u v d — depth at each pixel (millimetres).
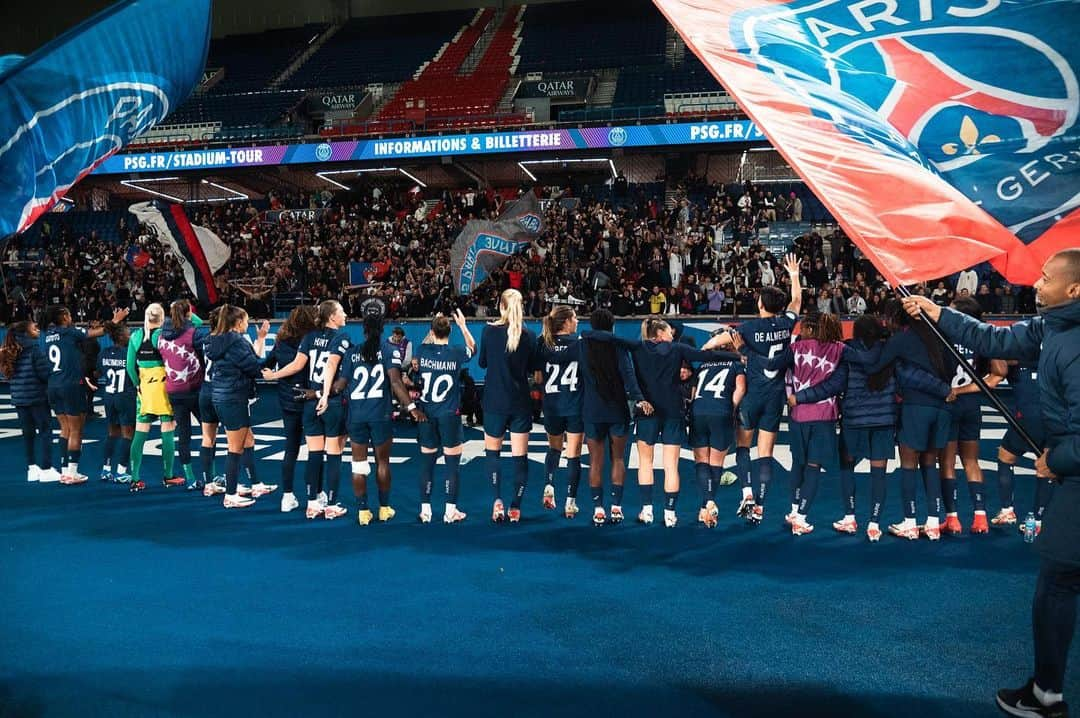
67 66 3000
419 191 25219
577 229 19875
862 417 6016
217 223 23281
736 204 21781
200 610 4492
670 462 6473
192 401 8086
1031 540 5953
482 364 6676
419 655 3852
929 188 2887
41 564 5430
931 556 5586
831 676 3615
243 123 28016
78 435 8453
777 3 3209
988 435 10766
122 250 21953
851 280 17562
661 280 17734
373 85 30125
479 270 15125
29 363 8312
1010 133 3018
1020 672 3658
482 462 9477
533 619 4336
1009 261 2977
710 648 3934
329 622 4297
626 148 21469
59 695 3438
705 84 26797
